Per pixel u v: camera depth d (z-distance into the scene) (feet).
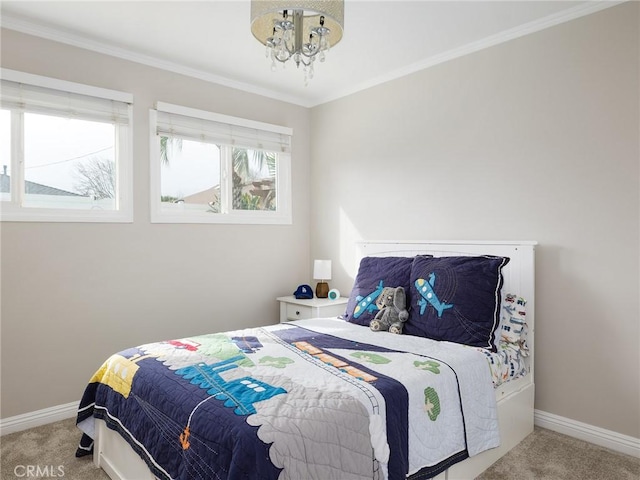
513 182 9.29
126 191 10.25
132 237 10.33
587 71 8.26
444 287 8.35
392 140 11.64
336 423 4.84
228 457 4.38
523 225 9.14
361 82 12.23
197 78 11.43
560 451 7.82
